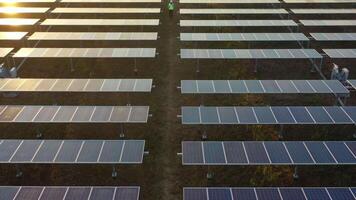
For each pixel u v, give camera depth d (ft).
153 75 90.07
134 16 125.29
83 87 73.87
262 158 54.49
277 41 101.65
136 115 64.85
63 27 116.16
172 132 69.87
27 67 93.35
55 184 58.03
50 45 105.50
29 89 73.00
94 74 90.02
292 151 55.83
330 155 55.06
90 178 59.21
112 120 63.41
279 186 57.82
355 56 90.27
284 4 143.43
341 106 72.23
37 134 68.74
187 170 60.95
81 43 106.42
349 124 68.23
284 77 90.27
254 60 97.60
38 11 123.03
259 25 110.32
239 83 75.66
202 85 74.43
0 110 65.82
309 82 76.74
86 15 126.31
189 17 124.47
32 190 49.03
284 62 97.86
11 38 99.76
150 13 127.13
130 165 61.72
